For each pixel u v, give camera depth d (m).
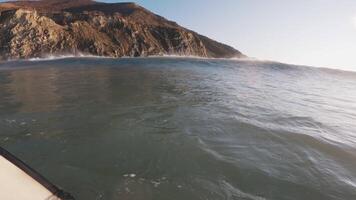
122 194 4.77
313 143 7.68
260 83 21.70
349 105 15.05
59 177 5.21
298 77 33.66
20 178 3.33
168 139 7.28
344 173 6.05
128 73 22.27
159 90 14.43
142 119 8.93
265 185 5.32
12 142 6.70
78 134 7.38
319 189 5.31
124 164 5.83
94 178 5.23
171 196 4.79
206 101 12.31
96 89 14.04
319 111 12.32
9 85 15.11
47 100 11.20
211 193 4.93
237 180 5.44
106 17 63.75
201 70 29.03
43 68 26.44
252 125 8.91
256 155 6.64
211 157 6.36
